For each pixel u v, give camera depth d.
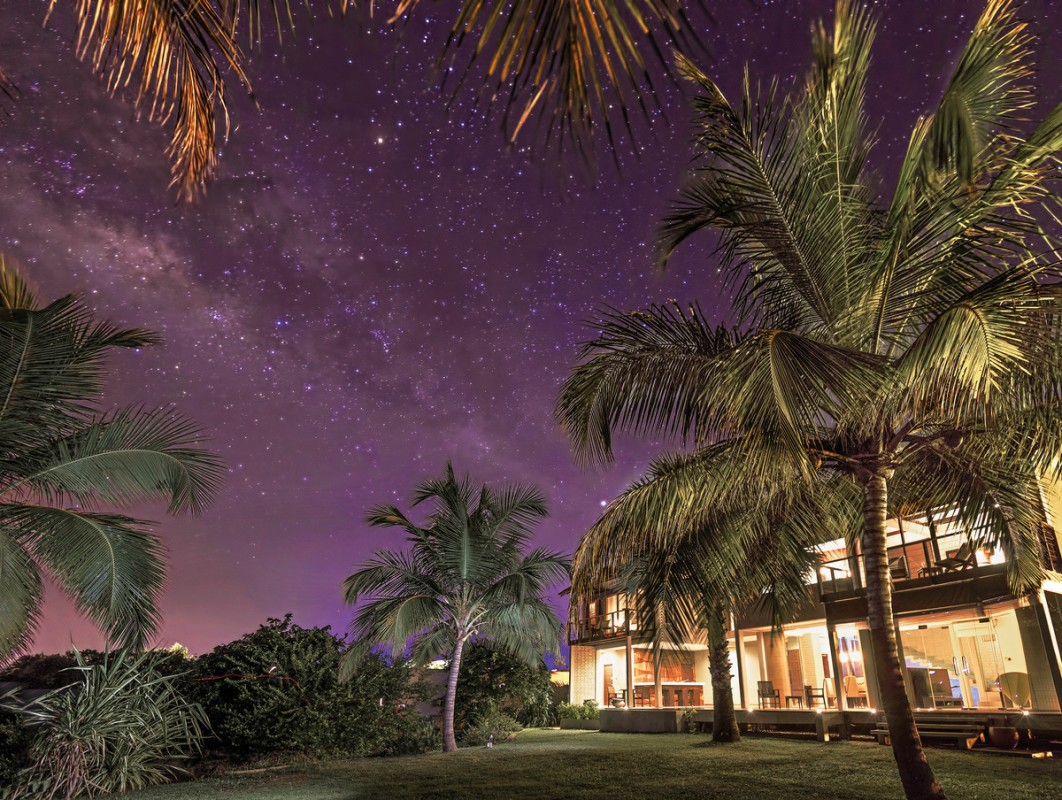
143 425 9.35
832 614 14.32
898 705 6.50
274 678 12.80
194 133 2.40
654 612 8.38
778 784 8.41
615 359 7.55
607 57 1.21
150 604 9.22
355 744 13.66
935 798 6.14
